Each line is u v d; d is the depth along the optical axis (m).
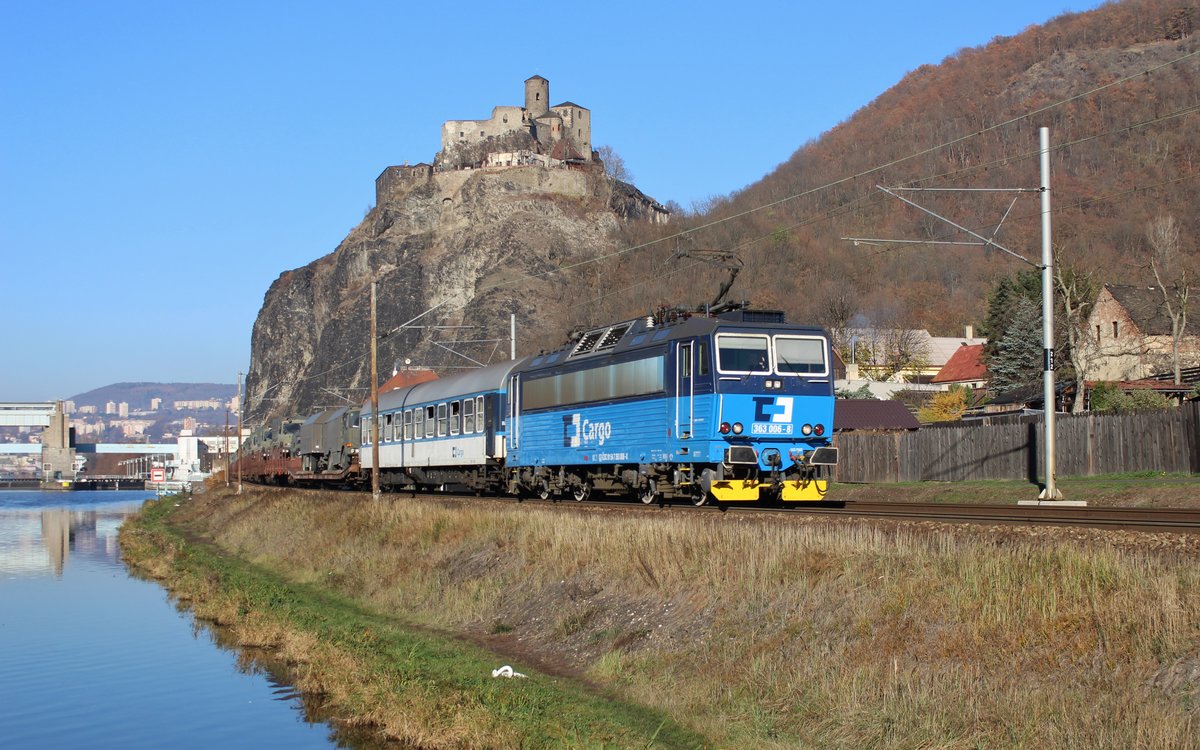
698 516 24.81
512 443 39.22
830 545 18.59
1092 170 149.50
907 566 16.64
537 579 24.86
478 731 16.33
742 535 20.38
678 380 28.11
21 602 38.91
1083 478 37.38
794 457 27.00
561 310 134.12
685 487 28.66
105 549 63.59
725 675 16.48
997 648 13.88
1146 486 31.73
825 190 153.25
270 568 40.91
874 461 48.56
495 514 30.80
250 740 18.88
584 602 22.34
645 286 110.81
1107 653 12.89
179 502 99.94
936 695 13.48
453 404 45.34
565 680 18.95
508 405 39.78
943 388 98.12
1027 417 50.28
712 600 19.02
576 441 34.03
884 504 30.59
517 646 22.08
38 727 20.44
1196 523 20.06
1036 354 74.69
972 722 12.80
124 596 39.94
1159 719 11.38
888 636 15.12
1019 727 12.30
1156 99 166.12
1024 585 14.66
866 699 14.08
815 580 17.72
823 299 114.75
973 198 149.00
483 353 158.88
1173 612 12.73
